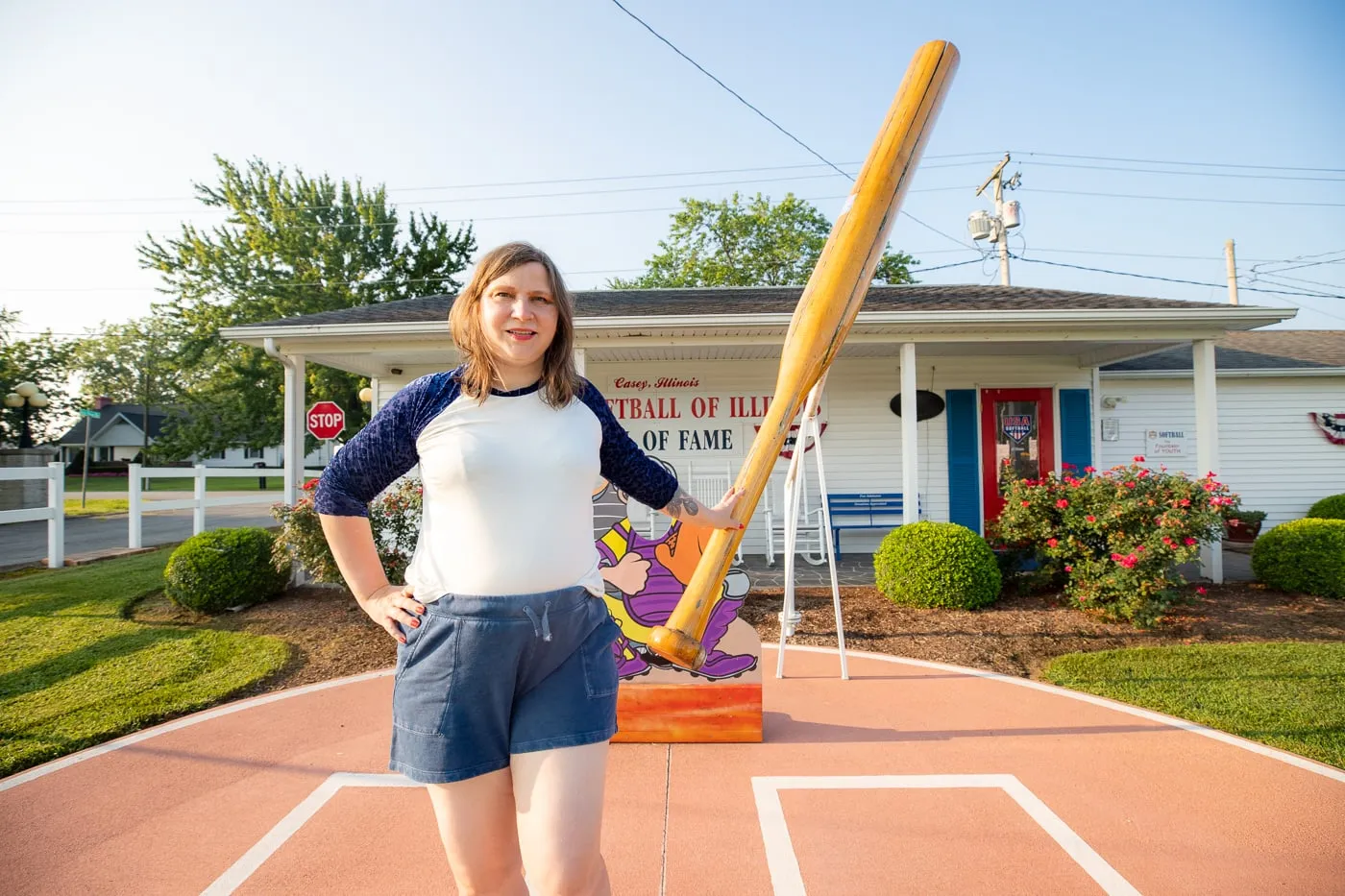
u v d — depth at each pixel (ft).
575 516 4.71
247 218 87.76
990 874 7.75
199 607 19.84
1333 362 34.96
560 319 4.83
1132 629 18.08
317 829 8.80
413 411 4.65
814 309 5.95
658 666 11.32
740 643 11.35
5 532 43.04
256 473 35.17
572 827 4.26
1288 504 34.65
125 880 7.78
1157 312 22.94
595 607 4.79
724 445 30.68
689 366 30.71
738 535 5.62
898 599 20.35
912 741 11.32
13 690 14.07
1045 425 31.01
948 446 30.89
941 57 6.10
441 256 93.20
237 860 8.14
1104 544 19.63
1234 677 14.30
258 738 11.75
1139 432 33.55
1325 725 11.81
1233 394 34.83
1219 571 23.61
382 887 7.57
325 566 19.65
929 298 28.89
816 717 12.41
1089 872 7.78
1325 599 20.90
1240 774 10.12
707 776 10.10
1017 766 10.40
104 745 11.44
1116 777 10.05
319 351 24.95
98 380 153.79
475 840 4.57
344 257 88.58
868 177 6.03
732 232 89.97
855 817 8.96
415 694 4.48
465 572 4.45
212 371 101.55
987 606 20.34
